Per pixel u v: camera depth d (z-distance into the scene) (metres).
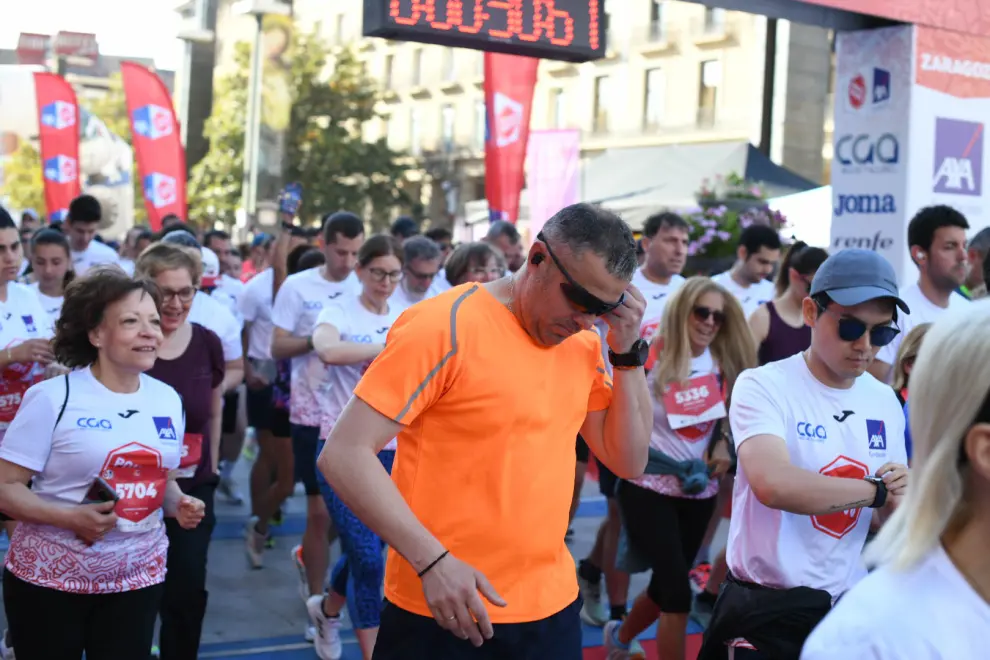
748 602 2.84
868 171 7.52
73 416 3.07
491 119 8.97
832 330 2.82
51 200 16.41
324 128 39.56
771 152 30.42
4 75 48.91
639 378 2.67
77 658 3.14
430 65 46.78
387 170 39.91
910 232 4.95
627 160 17.58
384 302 4.99
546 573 2.46
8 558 3.13
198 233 14.63
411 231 9.06
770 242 6.34
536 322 2.38
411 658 2.44
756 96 31.42
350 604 4.20
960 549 1.33
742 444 2.86
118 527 3.10
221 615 5.30
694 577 5.63
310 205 38.50
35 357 4.23
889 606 1.31
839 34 7.62
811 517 2.86
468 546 2.37
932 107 7.32
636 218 16.33
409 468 2.42
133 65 12.80
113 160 24.95
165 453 3.22
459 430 2.36
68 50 60.69
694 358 4.46
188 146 54.56
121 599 3.16
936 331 1.37
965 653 1.26
